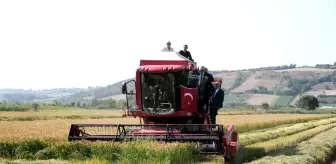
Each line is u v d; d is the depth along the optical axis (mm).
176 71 17516
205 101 18406
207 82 18672
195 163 14531
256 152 20000
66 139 16969
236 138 18203
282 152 20156
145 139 15797
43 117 62000
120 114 81750
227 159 16078
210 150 15680
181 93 17578
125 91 18219
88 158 15398
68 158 15930
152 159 14320
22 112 86000
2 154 17000
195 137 15836
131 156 14422
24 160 15445
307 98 149750
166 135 16125
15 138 17375
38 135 18688
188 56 19875
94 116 70438
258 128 43250
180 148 14695
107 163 14258
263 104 153625
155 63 17938
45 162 14594
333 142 27500
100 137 16656
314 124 52938
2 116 61938
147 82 17906
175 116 17734
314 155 19953
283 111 134250
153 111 17891
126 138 16328
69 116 66312
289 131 37125
